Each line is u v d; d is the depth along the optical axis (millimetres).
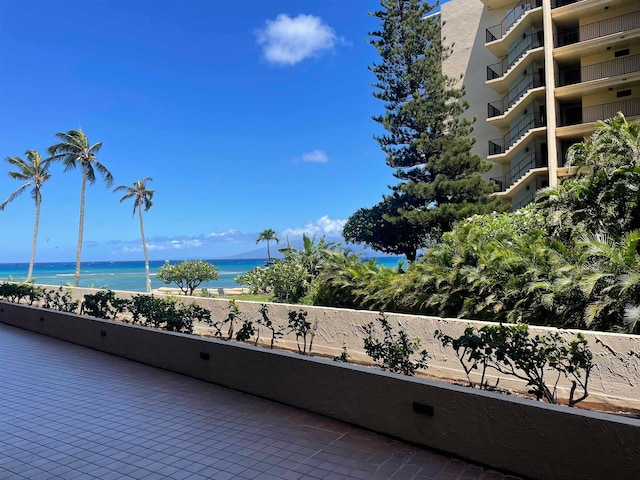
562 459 3012
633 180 8406
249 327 6715
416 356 7035
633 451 2746
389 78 25125
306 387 4641
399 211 22375
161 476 3201
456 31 28266
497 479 3168
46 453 3605
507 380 6102
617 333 5535
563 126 22516
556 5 23016
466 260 8922
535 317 7016
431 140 23328
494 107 26156
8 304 11102
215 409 4703
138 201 38531
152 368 6547
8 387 5555
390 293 9586
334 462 3434
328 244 16438
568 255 7828
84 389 5465
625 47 21203
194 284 26281
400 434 3846
